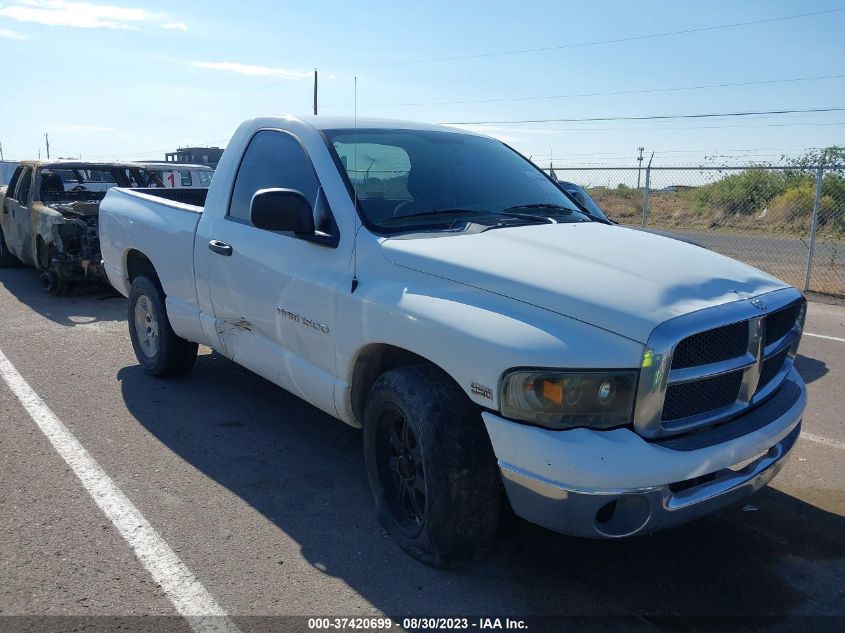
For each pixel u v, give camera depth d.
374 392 3.54
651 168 13.79
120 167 11.04
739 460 3.05
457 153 4.59
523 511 2.97
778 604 3.24
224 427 5.07
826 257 16.23
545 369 2.84
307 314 3.95
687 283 3.12
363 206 3.87
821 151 18.94
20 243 10.70
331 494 4.13
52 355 6.75
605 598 3.24
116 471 4.34
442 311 3.19
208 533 3.67
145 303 5.98
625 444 2.81
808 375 6.78
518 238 3.59
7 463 4.39
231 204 4.79
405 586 3.28
